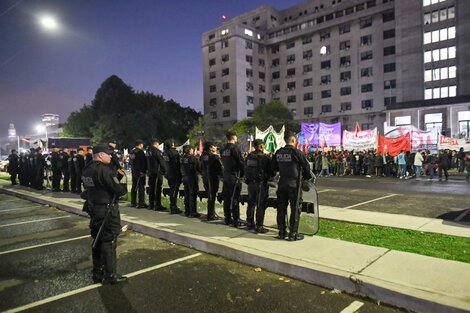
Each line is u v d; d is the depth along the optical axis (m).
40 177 15.21
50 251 6.32
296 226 5.99
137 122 54.28
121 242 6.80
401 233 6.51
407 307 3.78
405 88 55.47
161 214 8.70
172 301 4.12
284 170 6.02
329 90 68.38
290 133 6.09
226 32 74.62
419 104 48.28
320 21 70.50
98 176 4.58
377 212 8.79
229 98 74.44
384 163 21.28
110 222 4.66
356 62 64.75
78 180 13.30
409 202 10.48
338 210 9.12
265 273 4.99
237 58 73.25
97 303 4.12
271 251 5.37
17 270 5.33
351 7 66.25
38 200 12.39
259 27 80.81
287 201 6.15
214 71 77.31
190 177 8.21
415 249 5.42
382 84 61.75
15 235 7.62
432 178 18.66
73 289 4.55
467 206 9.58
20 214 10.22
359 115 64.38
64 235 7.52
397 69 56.69
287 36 73.88
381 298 3.98
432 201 10.59
